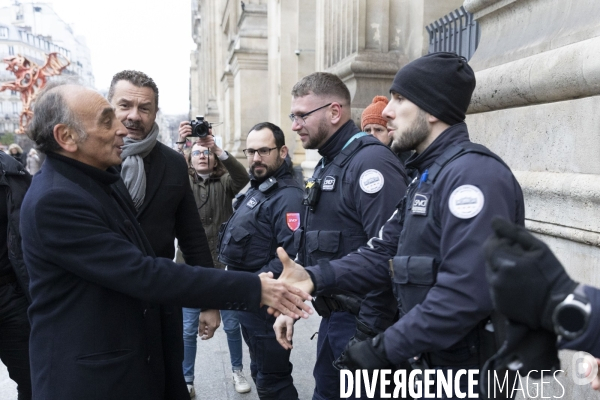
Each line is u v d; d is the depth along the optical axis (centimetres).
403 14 504
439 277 133
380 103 341
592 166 201
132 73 231
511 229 91
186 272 160
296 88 228
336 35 563
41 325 156
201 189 385
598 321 86
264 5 1203
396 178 201
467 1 309
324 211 215
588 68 196
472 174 133
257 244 272
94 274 151
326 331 223
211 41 2375
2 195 241
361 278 176
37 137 159
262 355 259
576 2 228
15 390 350
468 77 153
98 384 153
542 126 232
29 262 155
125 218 175
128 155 224
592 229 193
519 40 264
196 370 383
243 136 1212
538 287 88
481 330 138
